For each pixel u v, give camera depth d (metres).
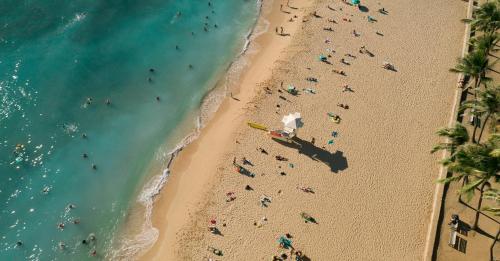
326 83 61.00
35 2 70.06
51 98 58.56
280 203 48.31
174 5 74.44
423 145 54.31
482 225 46.78
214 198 48.81
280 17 72.75
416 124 56.47
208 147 54.34
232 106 59.28
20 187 50.16
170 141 55.44
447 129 42.38
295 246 44.94
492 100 44.81
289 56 65.00
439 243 45.31
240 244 45.06
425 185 50.53
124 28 69.44
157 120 57.81
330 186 49.94
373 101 58.81
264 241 45.28
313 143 53.81
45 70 61.59
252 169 51.38
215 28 71.00
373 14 71.94
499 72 62.56
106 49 65.88
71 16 69.50
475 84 59.97
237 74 63.78
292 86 60.41
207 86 62.22
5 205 48.53
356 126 55.88
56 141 54.50
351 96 59.38
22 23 67.00
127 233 46.94
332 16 71.69
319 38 67.69
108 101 59.22
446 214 47.50
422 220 47.59
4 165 51.59
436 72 63.06
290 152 52.97
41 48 64.25
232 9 74.50
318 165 51.78
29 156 52.78
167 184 50.97
